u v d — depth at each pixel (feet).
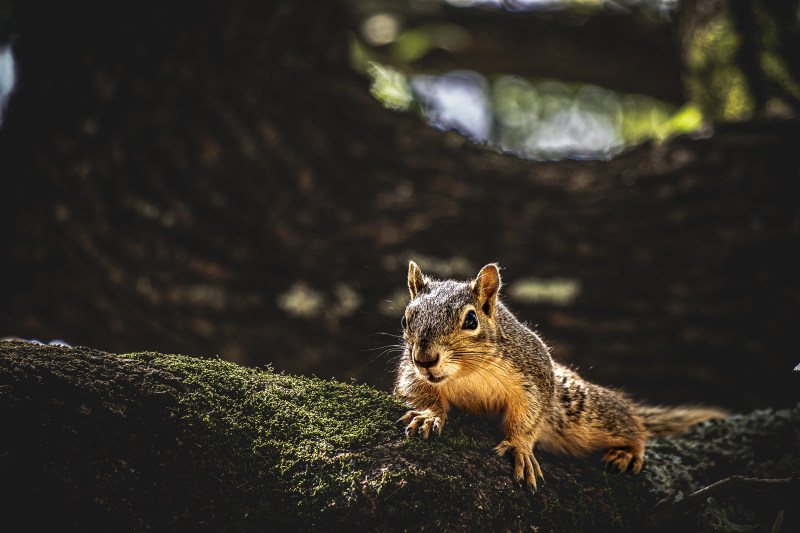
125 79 26.73
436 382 13.71
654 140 27.04
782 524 12.34
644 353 23.20
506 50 35.94
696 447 14.61
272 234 25.46
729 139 25.36
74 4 27.55
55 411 10.79
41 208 25.57
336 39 29.35
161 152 25.96
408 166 26.78
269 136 26.55
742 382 22.68
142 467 10.95
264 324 24.48
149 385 11.66
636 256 24.04
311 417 12.35
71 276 25.26
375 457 11.69
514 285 24.18
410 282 16.02
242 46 27.89
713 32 28.94
